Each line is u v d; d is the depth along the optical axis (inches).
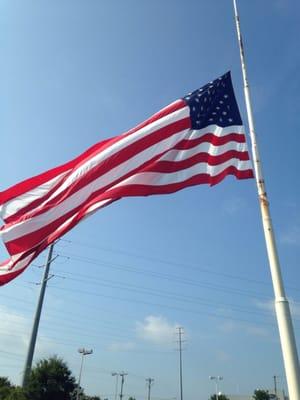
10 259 415.2
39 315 1254.3
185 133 443.5
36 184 455.5
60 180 457.4
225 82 473.1
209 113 453.4
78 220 413.1
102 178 426.3
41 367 1702.8
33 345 1211.9
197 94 465.7
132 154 433.1
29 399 1215.6
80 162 458.9
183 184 419.2
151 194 414.0
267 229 343.0
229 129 440.5
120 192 413.1
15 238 416.5
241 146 428.5
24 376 1182.3
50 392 1651.1
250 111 403.5
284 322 300.2
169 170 424.5
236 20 454.6
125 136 445.4
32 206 446.0
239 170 415.2
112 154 435.8
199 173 424.5
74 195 426.9
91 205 414.9
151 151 433.7
